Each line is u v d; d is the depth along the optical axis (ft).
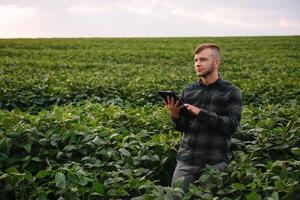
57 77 49.47
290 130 21.59
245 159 18.56
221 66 76.38
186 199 14.60
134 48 123.34
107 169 18.45
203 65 16.80
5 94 37.81
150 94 37.93
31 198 16.05
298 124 24.06
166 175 19.86
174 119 17.22
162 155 19.93
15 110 23.77
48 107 36.58
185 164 17.10
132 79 48.70
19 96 37.14
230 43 141.79
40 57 97.19
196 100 17.35
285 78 54.80
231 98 16.81
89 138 19.76
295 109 27.30
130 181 15.84
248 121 24.88
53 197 17.95
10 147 19.26
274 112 26.89
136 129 23.16
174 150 20.16
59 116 21.17
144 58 96.99
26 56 98.48
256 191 15.67
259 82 46.73
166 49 120.78
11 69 68.95
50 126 21.16
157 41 155.33
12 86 40.83
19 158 19.26
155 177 19.79
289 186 15.19
